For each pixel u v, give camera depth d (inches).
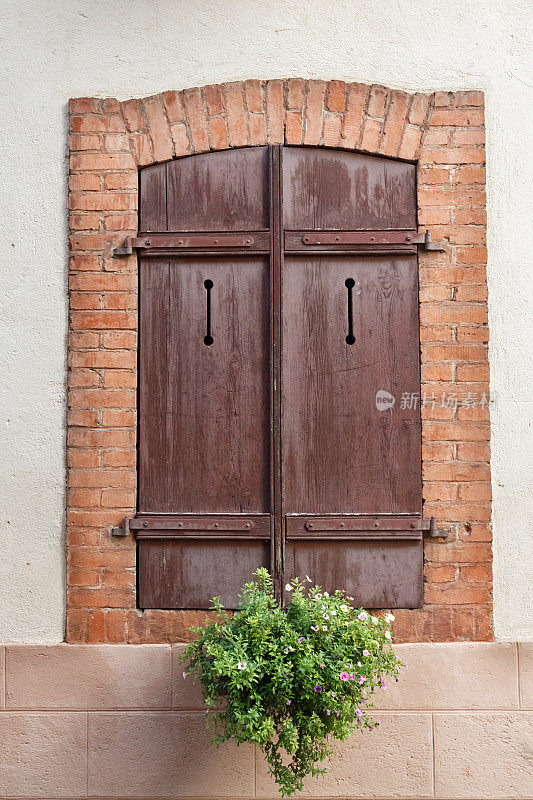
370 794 129.2
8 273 136.6
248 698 112.8
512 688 130.5
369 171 136.9
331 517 133.0
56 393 135.6
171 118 137.0
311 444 134.7
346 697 116.3
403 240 135.3
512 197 136.4
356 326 135.9
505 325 135.6
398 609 132.8
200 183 137.1
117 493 133.9
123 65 138.0
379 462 134.6
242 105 136.9
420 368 135.1
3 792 129.8
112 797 129.8
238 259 136.8
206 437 135.3
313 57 137.4
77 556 133.2
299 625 119.3
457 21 137.9
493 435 134.7
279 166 136.3
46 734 130.6
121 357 135.4
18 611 133.4
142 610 133.6
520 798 129.0
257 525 133.0
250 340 136.1
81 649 131.6
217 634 121.6
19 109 137.9
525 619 132.4
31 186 137.4
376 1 138.0
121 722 130.5
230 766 129.8
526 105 137.2
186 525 133.1
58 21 138.8
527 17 138.0
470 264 135.4
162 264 136.9
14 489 134.8
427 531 133.4
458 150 136.2
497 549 133.3
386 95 136.7
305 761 117.3
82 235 136.3
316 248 135.7
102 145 136.9
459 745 129.7
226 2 138.3
